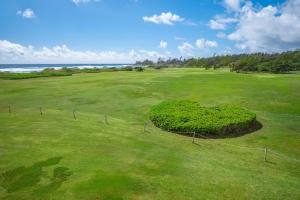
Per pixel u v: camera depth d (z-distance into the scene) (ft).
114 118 88.17
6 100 119.03
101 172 44.21
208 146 64.13
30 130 66.64
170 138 67.51
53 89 147.74
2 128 68.23
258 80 184.75
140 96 128.77
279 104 111.86
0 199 37.06
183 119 75.46
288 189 42.63
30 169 45.39
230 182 43.27
